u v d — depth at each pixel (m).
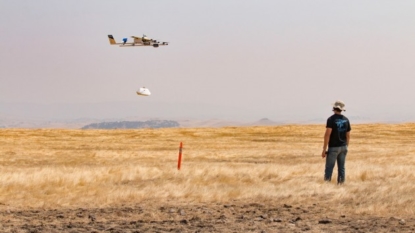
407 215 16.72
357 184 24.88
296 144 98.06
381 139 111.19
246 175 30.12
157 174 30.81
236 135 126.25
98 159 59.44
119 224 15.67
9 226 15.34
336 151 26.28
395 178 27.97
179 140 112.62
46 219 16.55
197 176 29.55
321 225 15.23
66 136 122.06
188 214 17.33
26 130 135.38
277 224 15.46
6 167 44.97
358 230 14.41
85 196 21.16
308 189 22.83
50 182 25.73
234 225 15.34
